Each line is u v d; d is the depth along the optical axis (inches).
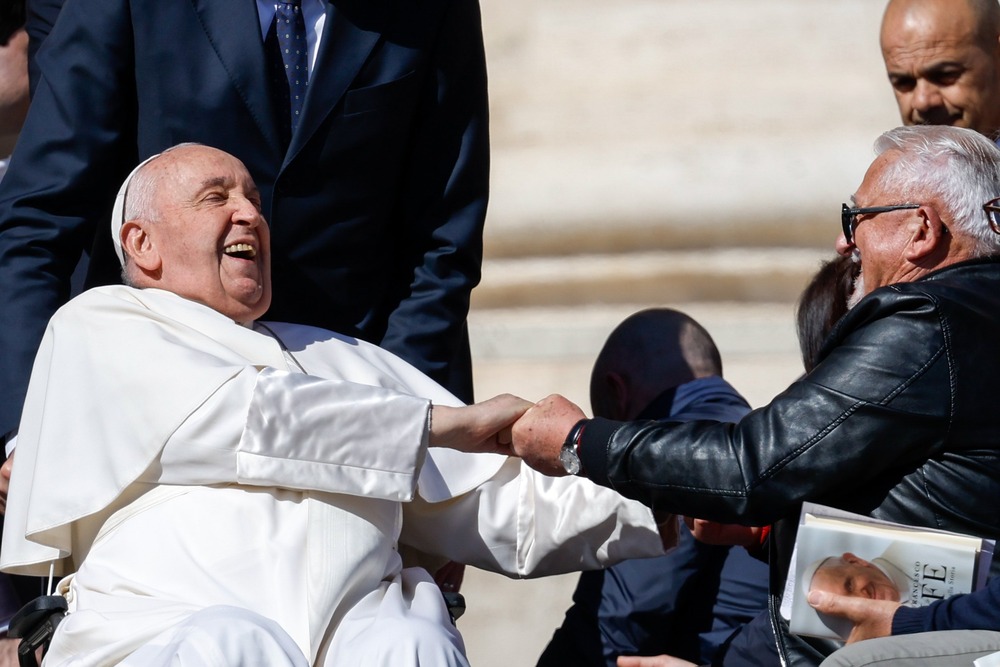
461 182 624.4
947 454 470.9
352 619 507.5
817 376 478.3
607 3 1080.8
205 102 591.2
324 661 502.3
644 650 612.7
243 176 566.6
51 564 538.6
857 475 471.2
